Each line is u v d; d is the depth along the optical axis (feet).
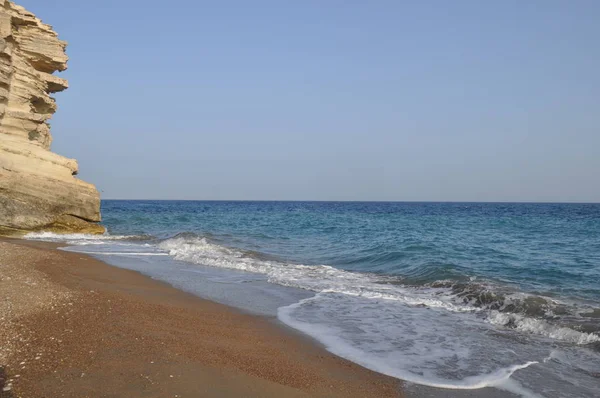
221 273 57.67
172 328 30.63
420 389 23.58
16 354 23.20
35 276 42.78
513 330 34.35
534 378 25.25
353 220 182.29
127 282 47.34
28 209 90.38
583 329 33.09
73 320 29.40
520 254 78.02
